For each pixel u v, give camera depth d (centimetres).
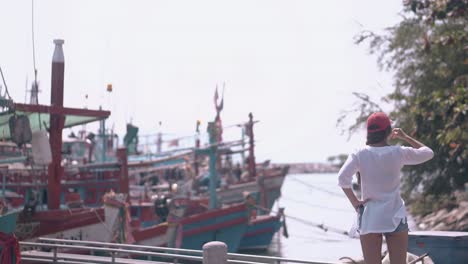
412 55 3064
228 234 2927
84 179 2898
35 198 1895
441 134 2297
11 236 991
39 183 2278
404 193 3212
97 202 2875
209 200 3206
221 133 3416
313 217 6006
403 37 3059
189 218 2728
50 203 1919
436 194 3053
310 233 4384
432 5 2239
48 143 1688
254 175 4391
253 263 912
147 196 3512
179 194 3297
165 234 2436
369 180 607
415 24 3062
